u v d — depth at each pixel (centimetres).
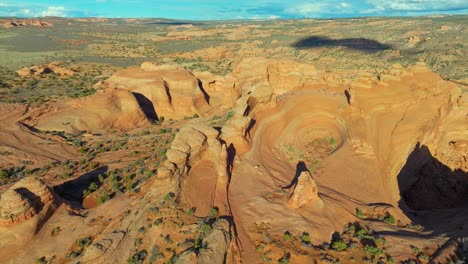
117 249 3095
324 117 5694
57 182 5162
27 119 7119
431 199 4584
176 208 3500
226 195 3919
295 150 5216
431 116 4656
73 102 7931
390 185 4512
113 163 5778
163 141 6619
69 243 3416
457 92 4756
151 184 4122
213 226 3344
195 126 4312
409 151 4641
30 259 3259
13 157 5762
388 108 4981
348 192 4291
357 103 5331
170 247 3156
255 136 4956
